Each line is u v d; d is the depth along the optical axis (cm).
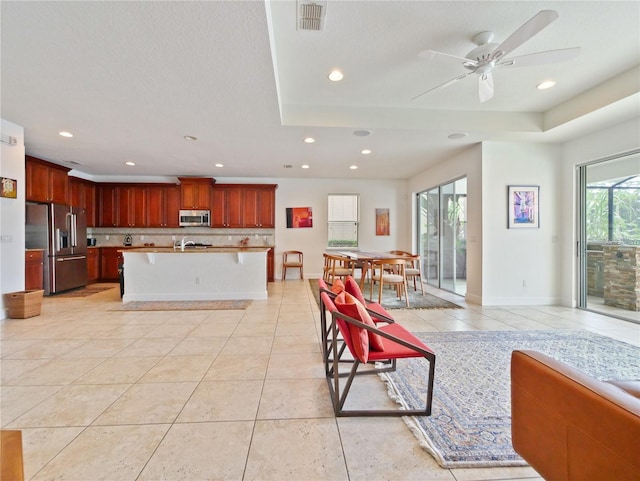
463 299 467
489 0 195
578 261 412
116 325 334
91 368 224
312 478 123
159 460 132
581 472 92
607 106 304
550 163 429
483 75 242
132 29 192
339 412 165
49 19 182
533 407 111
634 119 335
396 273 538
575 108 337
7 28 190
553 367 106
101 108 312
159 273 466
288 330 318
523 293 430
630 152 345
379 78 295
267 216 686
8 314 358
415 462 132
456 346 267
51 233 499
